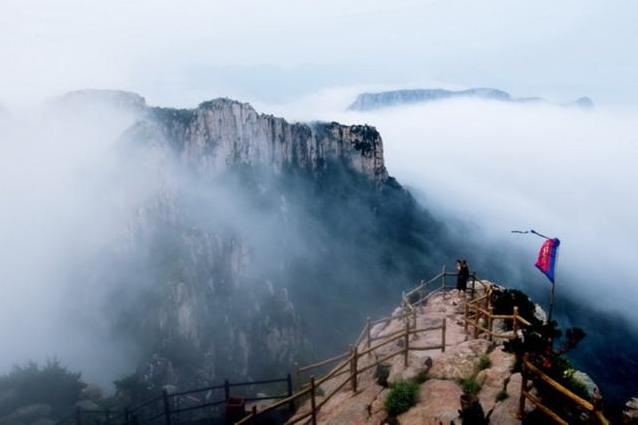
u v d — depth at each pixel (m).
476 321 15.29
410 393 11.51
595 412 7.30
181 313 70.25
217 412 27.47
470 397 8.38
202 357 68.81
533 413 9.18
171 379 54.94
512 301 15.06
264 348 79.44
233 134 130.12
